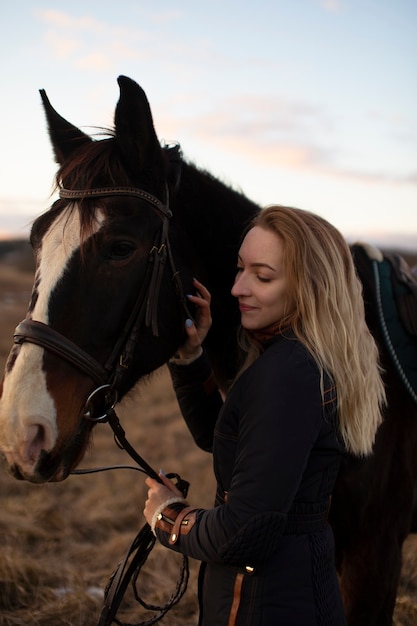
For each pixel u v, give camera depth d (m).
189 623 2.63
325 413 1.22
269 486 1.13
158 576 3.05
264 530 1.13
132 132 1.49
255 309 1.33
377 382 1.37
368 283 1.85
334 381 1.26
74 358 1.37
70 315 1.39
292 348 1.24
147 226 1.49
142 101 1.47
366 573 1.72
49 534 3.54
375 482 1.68
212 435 1.72
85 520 3.80
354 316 1.33
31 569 2.94
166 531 1.30
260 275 1.31
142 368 1.56
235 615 1.22
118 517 3.87
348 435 1.29
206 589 1.30
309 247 1.28
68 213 1.45
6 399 1.31
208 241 1.76
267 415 1.16
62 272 1.39
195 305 1.67
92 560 3.28
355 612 1.72
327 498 1.29
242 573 1.23
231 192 1.88
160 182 1.56
